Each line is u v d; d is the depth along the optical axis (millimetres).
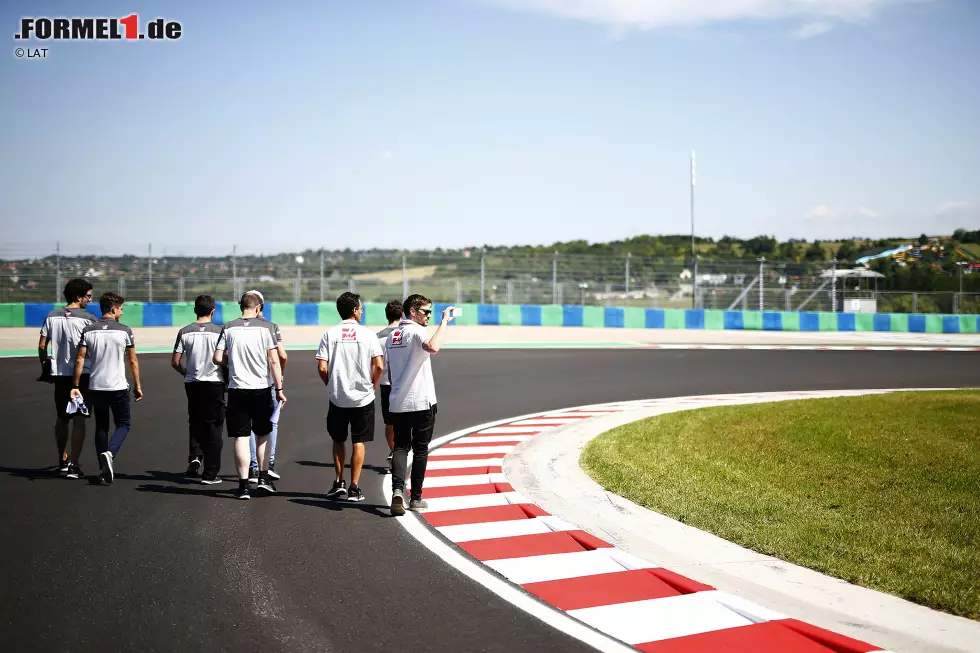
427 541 5672
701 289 39750
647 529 5930
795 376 18781
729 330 38125
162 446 9453
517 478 7797
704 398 14703
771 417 11156
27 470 8023
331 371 6840
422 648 3805
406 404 6562
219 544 5527
